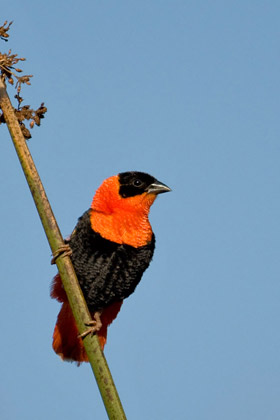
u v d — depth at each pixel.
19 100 7.84
